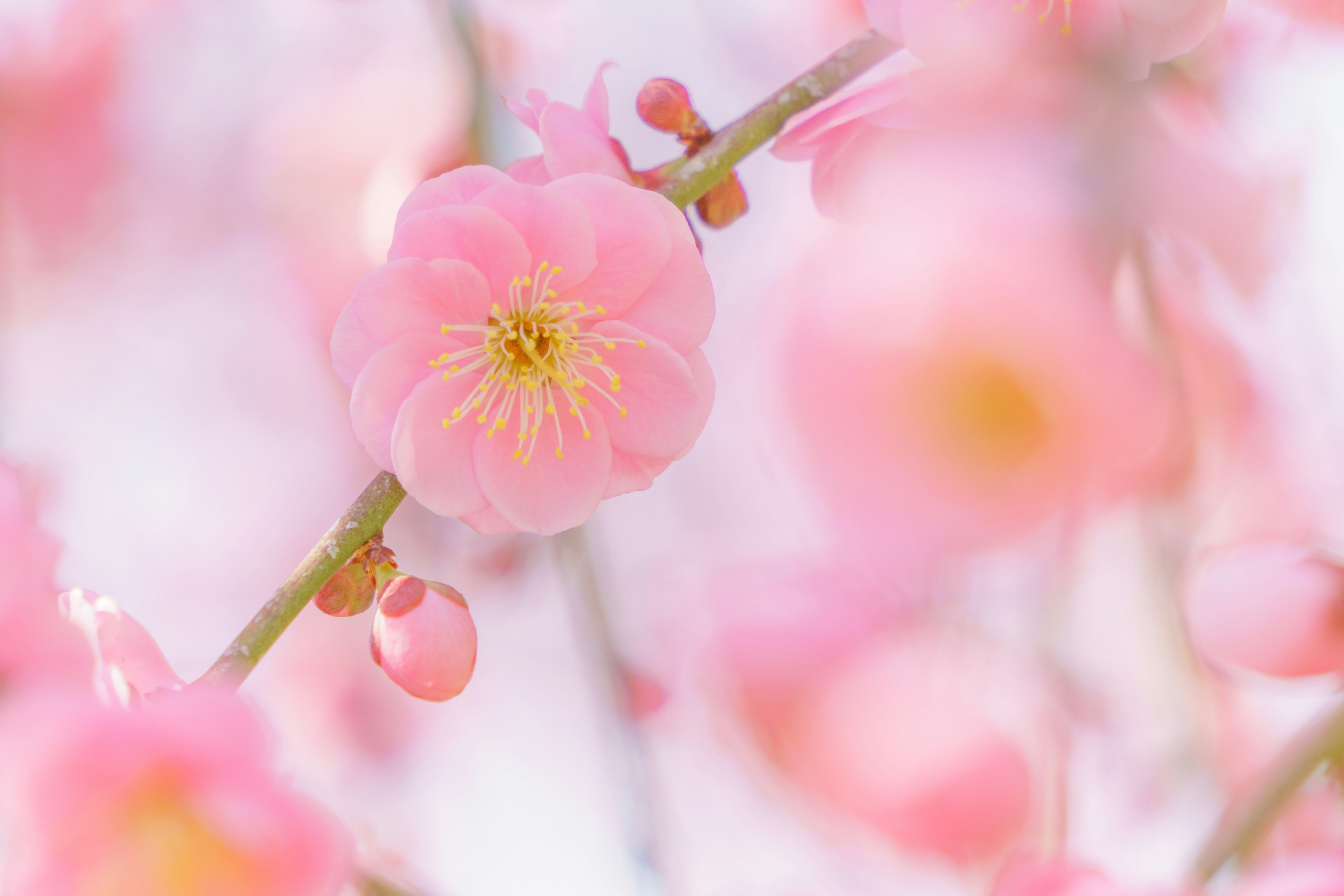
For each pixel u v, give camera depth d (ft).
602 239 1.26
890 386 1.24
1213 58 1.35
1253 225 1.31
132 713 1.19
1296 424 1.36
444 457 1.25
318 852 1.20
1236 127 1.35
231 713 1.20
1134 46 1.27
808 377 1.25
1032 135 1.27
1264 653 1.26
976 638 1.33
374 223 1.43
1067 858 1.26
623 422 1.27
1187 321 1.33
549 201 1.25
